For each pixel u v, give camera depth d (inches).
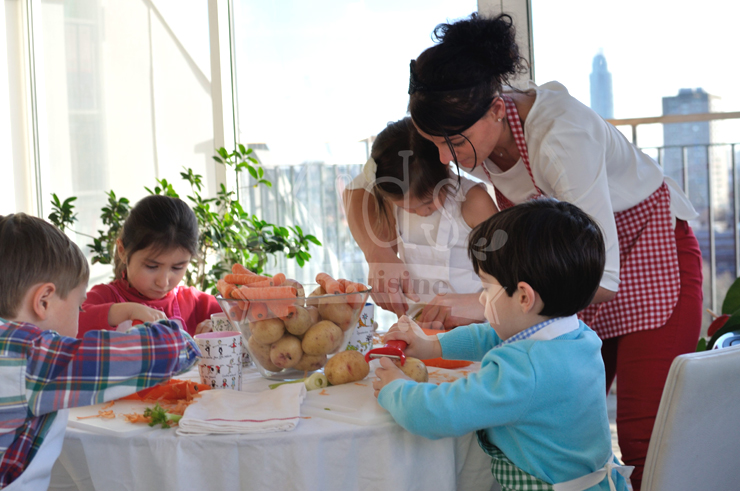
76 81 117.8
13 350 29.0
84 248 119.4
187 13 109.2
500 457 33.5
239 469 29.1
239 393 34.8
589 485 32.5
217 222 89.7
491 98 40.7
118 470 29.9
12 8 121.0
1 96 120.4
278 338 37.8
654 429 30.6
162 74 111.8
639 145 101.7
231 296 37.2
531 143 43.3
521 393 30.6
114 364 30.5
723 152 100.7
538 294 33.0
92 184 118.4
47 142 121.0
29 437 29.4
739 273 109.1
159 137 113.0
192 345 34.7
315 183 99.8
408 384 31.7
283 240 87.5
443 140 41.6
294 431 29.3
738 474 32.3
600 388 34.1
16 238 30.7
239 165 93.1
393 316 58.1
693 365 29.0
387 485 30.0
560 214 33.9
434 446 31.5
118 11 113.6
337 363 37.4
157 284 54.6
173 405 34.7
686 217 49.5
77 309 33.8
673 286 47.1
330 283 39.7
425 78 40.1
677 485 30.3
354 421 30.6
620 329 48.1
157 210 54.5
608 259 41.5
